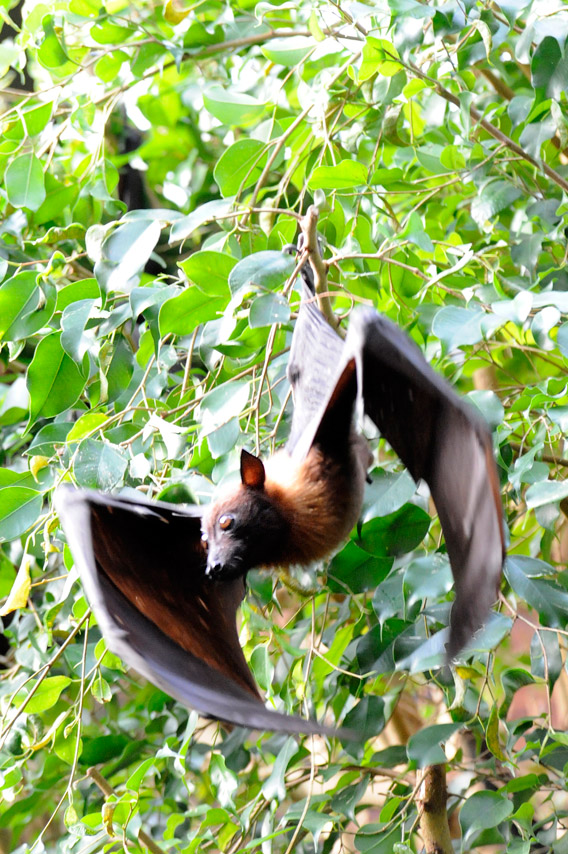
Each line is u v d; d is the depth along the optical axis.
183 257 11.30
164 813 9.27
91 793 9.00
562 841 6.93
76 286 7.39
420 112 8.93
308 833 7.98
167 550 6.36
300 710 7.44
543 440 6.85
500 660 10.15
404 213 9.79
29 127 8.48
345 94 8.16
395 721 10.48
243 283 6.36
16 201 8.17
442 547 6.61
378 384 5.30
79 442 6.68
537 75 6.80
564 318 7.46
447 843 7.51
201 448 6.91
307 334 6.75
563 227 7.77
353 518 6.50
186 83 11.13
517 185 8.20
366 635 7.03
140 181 12.55
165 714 8.89
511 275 8.59
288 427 7.69
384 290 7.90
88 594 4.96
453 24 6.95
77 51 9.09
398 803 7.57
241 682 6.11
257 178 8.39
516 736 7.38
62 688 7.22
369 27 8.50
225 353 7.12
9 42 9.12
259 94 10.94
